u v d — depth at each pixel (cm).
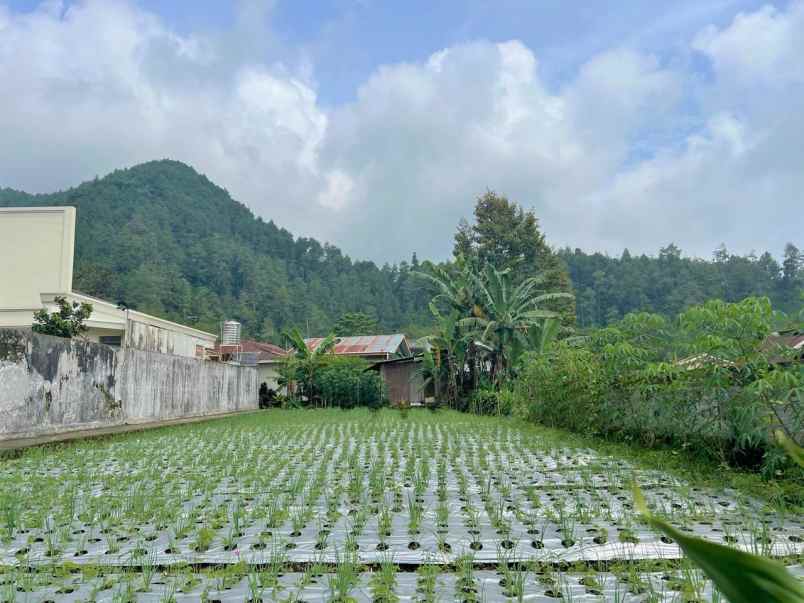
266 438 1276
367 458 948
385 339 3512
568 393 1277
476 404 2192
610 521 527
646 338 1012
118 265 8762
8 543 486
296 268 11494
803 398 608
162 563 423
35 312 1698
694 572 377
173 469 875
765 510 554
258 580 386
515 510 566
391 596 352
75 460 952
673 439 936
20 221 2072
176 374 1919
